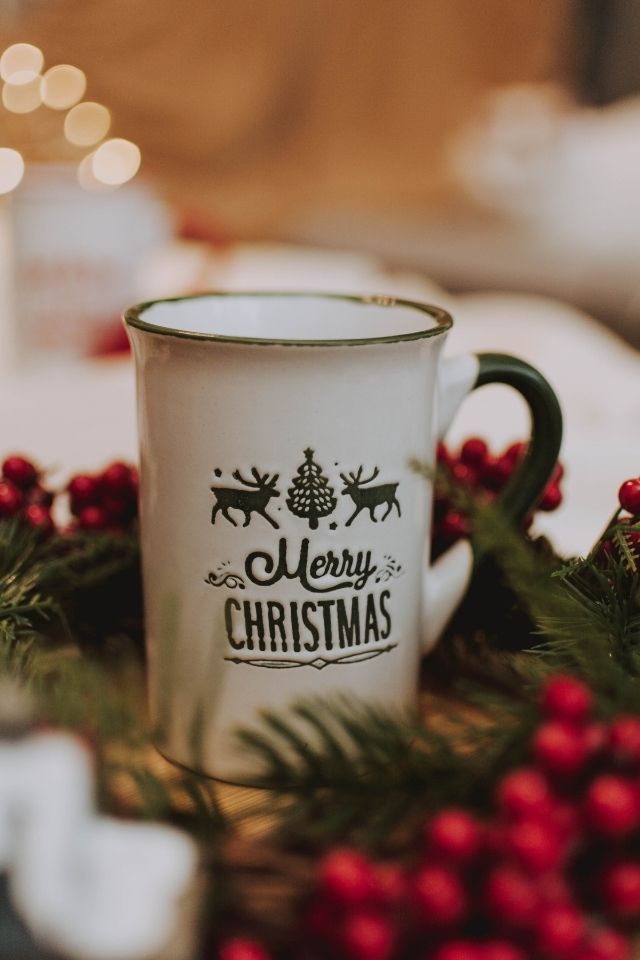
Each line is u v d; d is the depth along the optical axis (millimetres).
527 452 421
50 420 627
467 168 1562
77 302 674
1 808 273
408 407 380
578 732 288
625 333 1314
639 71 1638
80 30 1362
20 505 441
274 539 377
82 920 267
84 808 278
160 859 276
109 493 460
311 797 306
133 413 641
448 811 291
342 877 274
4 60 861
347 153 1644
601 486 562
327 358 364
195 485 377
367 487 377
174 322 418
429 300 867
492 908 271
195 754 338
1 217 834
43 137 847
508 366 408
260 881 293
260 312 436
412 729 317
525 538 426
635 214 1345
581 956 275
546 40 1635
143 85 1440
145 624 407
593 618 354
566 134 1506
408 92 1615
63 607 420
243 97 1538
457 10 1601
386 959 276
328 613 383
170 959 273
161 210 692
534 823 272
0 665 330
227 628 384
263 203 1572
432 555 454
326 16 1538
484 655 416
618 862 284
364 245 1515
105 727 297
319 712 373
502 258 1421
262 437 370
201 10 1445
